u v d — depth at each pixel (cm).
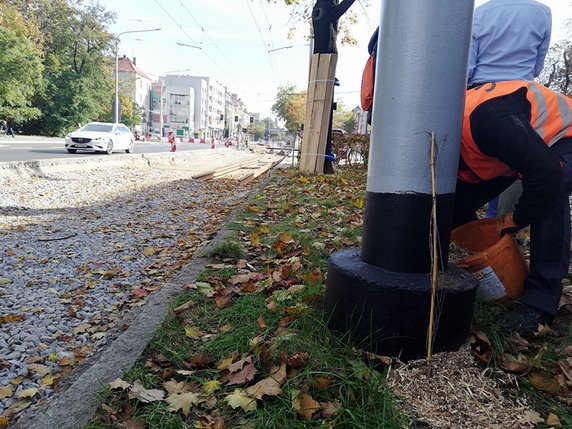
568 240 227
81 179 1298
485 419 173
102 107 5450
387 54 204
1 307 355
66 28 4891
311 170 1088
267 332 237
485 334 215
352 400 178
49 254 506
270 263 373
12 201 867
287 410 176
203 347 233
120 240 582
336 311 218
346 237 447
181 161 2328
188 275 344
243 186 1248
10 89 3619
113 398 192
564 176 220
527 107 224
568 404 184
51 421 179
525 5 248
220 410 183
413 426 169
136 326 259
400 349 200
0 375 261
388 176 206
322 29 1040
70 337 309
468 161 249
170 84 13262
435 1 195
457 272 216
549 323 230
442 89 198
